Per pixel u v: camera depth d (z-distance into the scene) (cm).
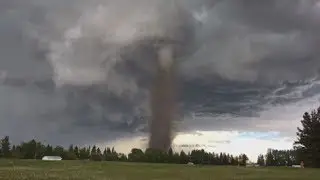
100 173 6981
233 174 7269
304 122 12925
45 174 5922
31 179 5291
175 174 7194
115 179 6056
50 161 10906
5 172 6028
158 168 8756
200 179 6359
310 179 6378
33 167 8381
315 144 12625
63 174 6244
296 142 13088
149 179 6184
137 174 7100
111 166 9075
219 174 7244
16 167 8200
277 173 7481
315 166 12550
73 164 9681
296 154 13275
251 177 6675
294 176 6881
